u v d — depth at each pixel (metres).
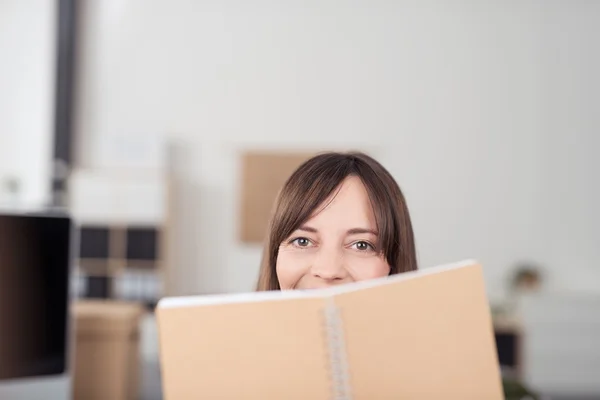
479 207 6.27
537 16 6.35
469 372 0.70
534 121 6.30
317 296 0.68
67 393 1.75
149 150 6.12
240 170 6.38
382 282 0.70
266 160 6.34
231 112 6.45
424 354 0.69
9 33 6.53
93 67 6.52
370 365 0.68
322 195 0.96
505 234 6.25
